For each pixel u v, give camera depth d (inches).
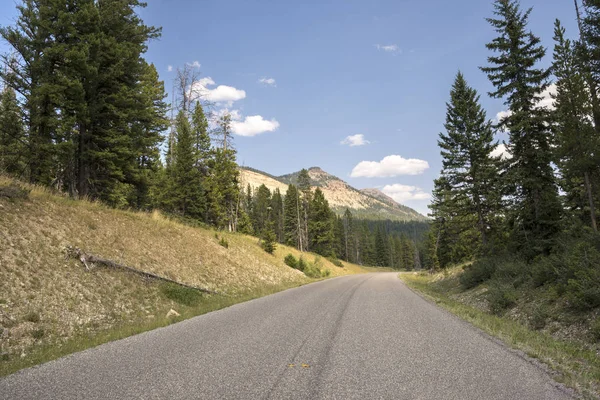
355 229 4207.7
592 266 389.1
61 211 545.6
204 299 548.7
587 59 553.3
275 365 202.4
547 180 698.2
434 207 1726.1
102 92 762.8
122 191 1031.6
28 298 330.6
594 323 311.4
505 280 627.2
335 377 181.9
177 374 185.3
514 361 217.2
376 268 3902.6
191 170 1301.7
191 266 697.6
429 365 205.0
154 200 1229.1
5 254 368.2
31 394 157.6
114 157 753.6
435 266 1865.2
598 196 613.0
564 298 399.2
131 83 811.4
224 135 1569.9
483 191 959.0
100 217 626.5
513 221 773.9
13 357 243.6
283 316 381.7
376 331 303.4
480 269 766.5
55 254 427.2
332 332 297.3
